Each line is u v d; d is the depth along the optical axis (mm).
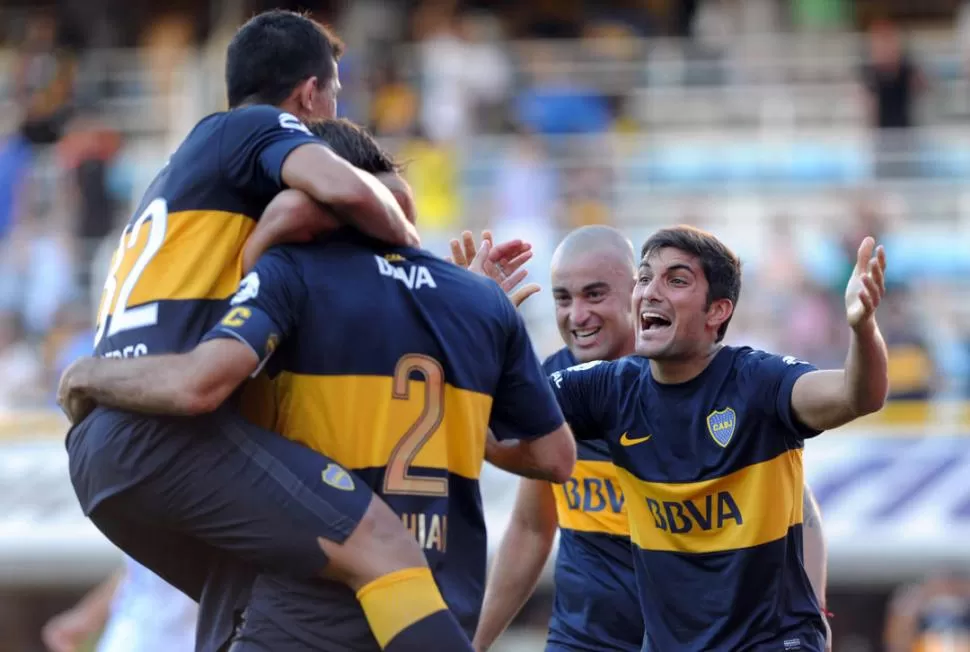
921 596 34781
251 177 14008
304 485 13344
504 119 53500
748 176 55406
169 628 25000
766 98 59688
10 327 45844
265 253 13781
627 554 17562
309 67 15078
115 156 53312
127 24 65875
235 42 15195
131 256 14203
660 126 59438
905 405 37625
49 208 50594
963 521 35250
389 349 13836
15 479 39625
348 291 13781
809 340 41719
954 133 56062
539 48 59938
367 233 13883
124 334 13906
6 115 58719
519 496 18828
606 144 52531
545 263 44875
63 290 46531
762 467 15344
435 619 13203
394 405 13812
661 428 15758
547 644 18234
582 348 18391
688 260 15516
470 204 49156
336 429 13664
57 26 65250
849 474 36250
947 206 51312
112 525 14555
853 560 35594
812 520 16734
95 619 26922
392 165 15117
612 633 17625
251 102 15117
